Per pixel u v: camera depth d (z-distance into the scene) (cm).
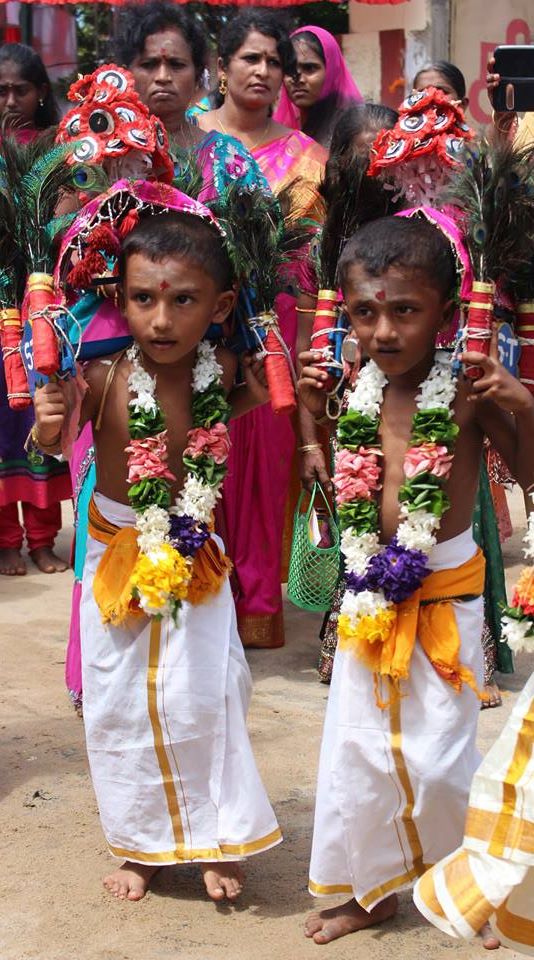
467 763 324
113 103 345
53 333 322
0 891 352
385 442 327
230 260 336
